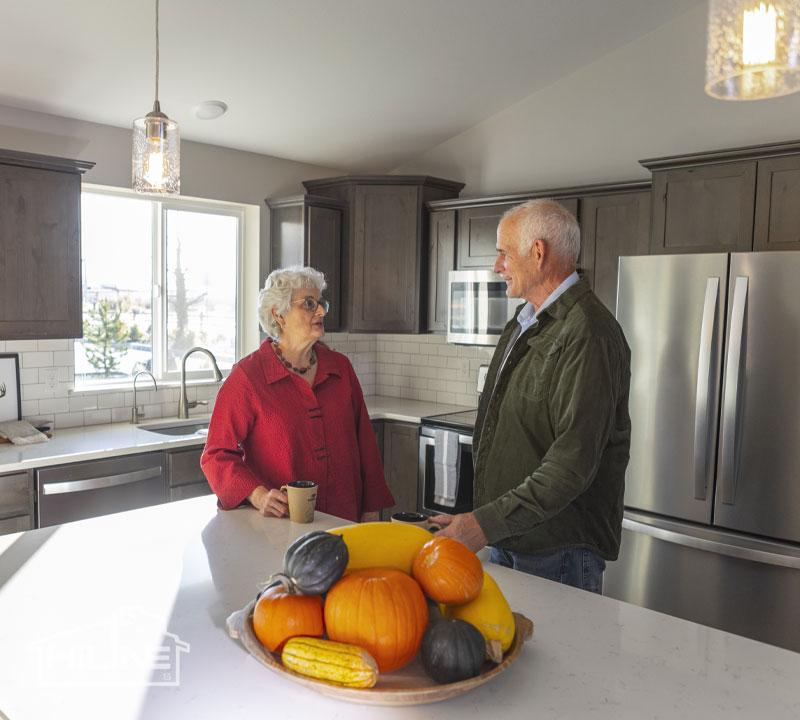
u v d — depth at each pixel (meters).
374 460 2.21
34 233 3.22
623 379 1.67
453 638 0.91
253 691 0.96
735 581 2.91
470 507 4.07
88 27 2.94
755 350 2.82
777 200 2.99
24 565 1.43
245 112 3.90
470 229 4.26
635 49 3.88
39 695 0.94
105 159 3.81
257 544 1.56
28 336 3.23
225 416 1.91
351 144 4.52
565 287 1.76
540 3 3.30
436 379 4.93
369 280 4.53
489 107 4.34
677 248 3.27
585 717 0.91
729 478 2.86
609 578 3.27
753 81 1.21
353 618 0.93
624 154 3.96
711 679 1.01
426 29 3.36
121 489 3.25
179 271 4.35
